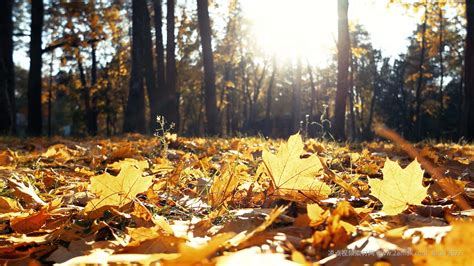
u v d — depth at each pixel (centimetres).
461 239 108
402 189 190
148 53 2077
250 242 147
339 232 139
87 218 199
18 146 805
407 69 6191
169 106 2164
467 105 1421
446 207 197
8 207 223
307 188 216
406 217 182
